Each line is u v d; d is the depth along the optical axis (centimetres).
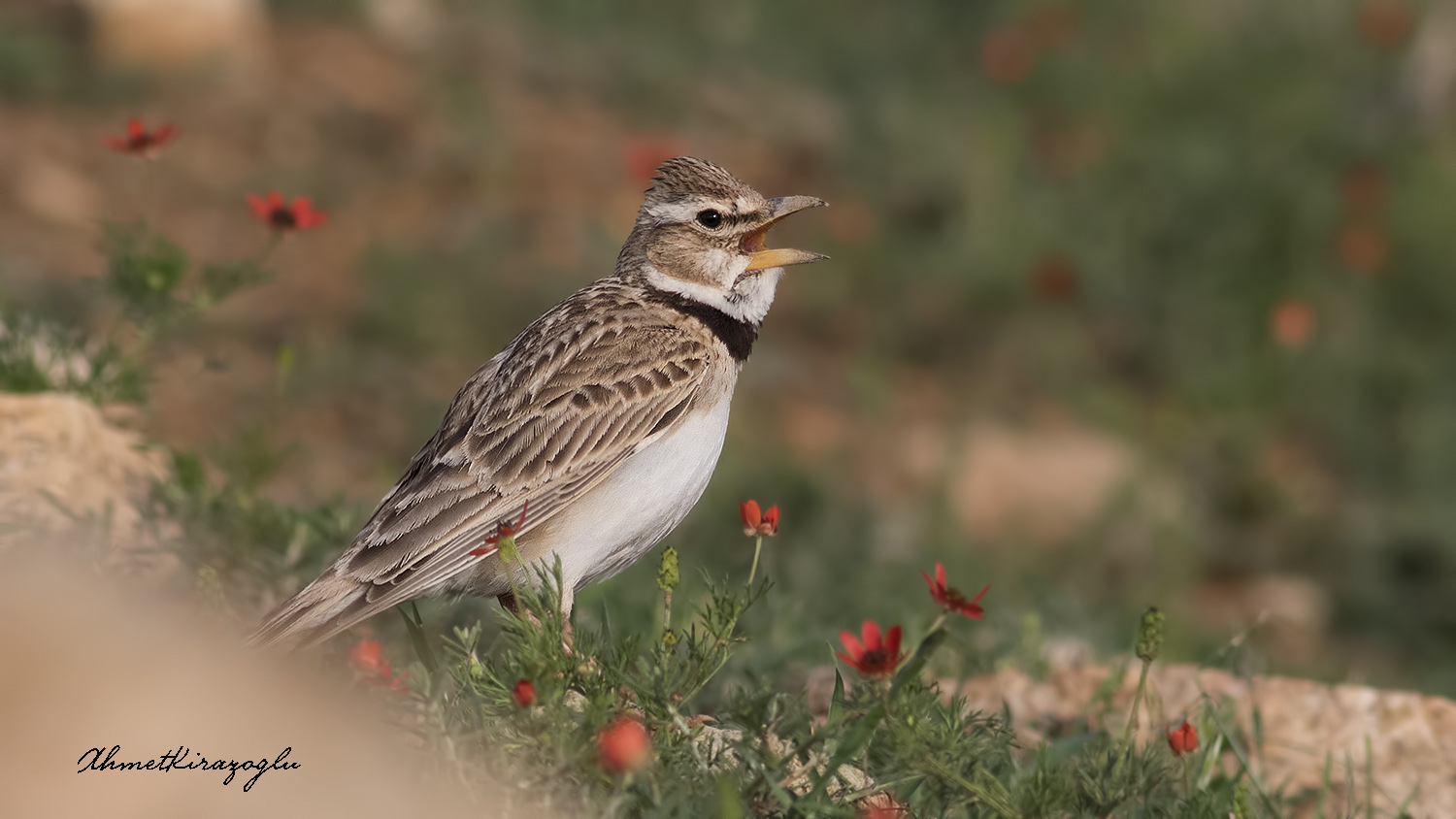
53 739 544
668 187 869
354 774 593
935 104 2341
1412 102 2150
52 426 934
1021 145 2155
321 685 673
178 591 817
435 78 2320
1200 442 1794
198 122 2086
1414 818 804
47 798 525
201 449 1208
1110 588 1560
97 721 557
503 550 698
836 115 2444
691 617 954
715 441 845
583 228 2022
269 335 1697
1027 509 1642
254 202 1053
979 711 708
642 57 2544
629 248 881
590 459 803
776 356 1897
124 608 645
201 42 2228
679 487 827
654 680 659
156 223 1855
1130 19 2341
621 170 2197
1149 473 1672
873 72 2544
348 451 1524
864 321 2003
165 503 894
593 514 802
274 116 2139
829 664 961
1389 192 2009
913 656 708
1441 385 1855
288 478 1441
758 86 2541
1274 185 2027
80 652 583
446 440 815
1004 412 1856
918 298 2017
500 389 821
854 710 662
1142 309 1972
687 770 641
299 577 895
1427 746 857
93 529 827
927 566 1342
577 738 629
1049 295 1919
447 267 1862
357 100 2222
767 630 1006
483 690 657
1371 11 2170
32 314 1174
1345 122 2125
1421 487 1753
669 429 820
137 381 1062
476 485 790
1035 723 876
